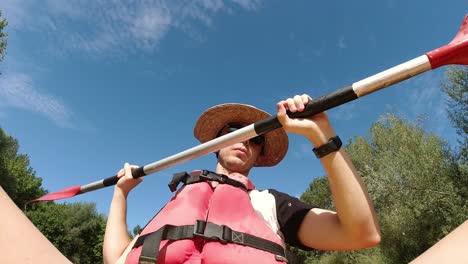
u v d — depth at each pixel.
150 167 1.74
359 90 1.17
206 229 1.29
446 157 12.13
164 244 1.29
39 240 0.84
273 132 2.10
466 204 10.92
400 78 1.17
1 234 0.79
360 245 1.17
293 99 1.23
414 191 11.87
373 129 15.90
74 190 2.09
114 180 1.92
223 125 2.24
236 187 1.49
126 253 1.50
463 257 0.60
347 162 1.13
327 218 1.31
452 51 1.14
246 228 1.31
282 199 1.49
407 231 12.09
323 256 19.98
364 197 1.12
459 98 11.57
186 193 1.48
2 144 22.53
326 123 1.19
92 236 38.16
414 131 14.05
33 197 32.09
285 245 1.42
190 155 1.61
